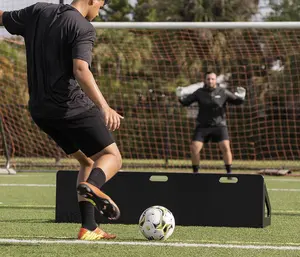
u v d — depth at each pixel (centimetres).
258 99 2038
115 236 593
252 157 2009
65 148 568
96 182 510
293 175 1756
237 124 2012
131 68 2064
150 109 1942
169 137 1953
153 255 504
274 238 621
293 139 1986
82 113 530
